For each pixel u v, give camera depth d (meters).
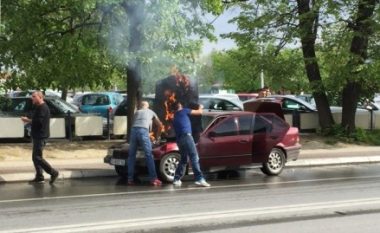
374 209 9.65
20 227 8.16
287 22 22.56
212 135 13.72
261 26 22.44
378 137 22.88
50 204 10.24
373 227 8.27
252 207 9.84
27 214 9.22
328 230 8.05
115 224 8.39
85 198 10.95
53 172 13.23
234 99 23.52
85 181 13.60
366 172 15.59
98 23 17.62
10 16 16.97
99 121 20.22
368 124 25.14
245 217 8.94
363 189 12.11
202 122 13.92
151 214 9.20
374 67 21.09
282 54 23.39
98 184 13.06
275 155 14.77
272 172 14.72
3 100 20.59
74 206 10.02
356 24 22.02
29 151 17.34
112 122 20.94
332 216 9.05
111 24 17.36
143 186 12.71
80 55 17.61
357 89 22.91
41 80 18.80
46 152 17.34
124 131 20.84
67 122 19.88
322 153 19.30
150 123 13.12
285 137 14.94
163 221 8.62
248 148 14.24
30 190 12.09
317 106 23.39
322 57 22.58
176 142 13.01
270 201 10.48
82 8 16.08
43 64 18.02
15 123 18.75
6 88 18.73
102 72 18.83
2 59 18.00
